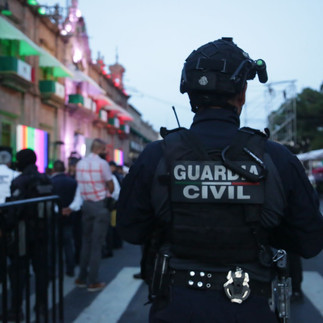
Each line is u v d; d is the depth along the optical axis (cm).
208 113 148
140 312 405
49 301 441
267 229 139
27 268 314
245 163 135
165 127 152
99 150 502
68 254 564
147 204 145
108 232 700
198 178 136
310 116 4428
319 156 2428
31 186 408
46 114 2041
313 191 142
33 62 1855
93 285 483
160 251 142
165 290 136
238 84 147
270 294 136
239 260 133
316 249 140
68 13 2388
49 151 1988
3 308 277
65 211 552
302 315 393
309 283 510
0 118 1595
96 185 493
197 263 135
